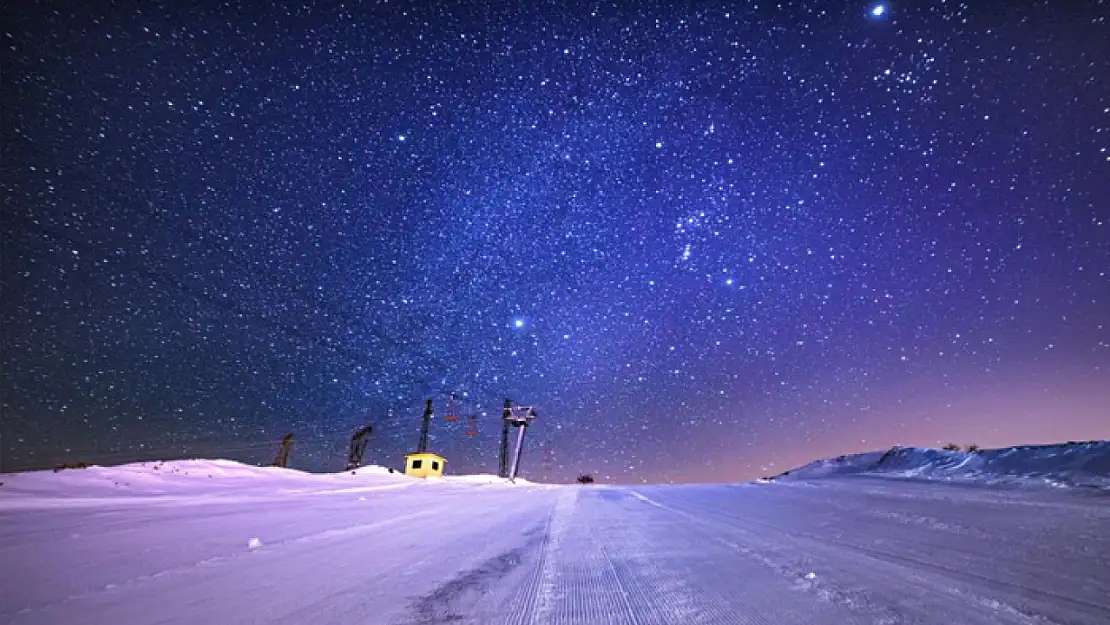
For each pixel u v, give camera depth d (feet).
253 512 27.30
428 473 127.13
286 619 8.04
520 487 68.80
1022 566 10.93
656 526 20.22
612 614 8.27
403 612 8.41
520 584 10.41
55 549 14.85
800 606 8.52
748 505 28.19
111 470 58.90
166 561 13.00
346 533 18.72
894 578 10.25
